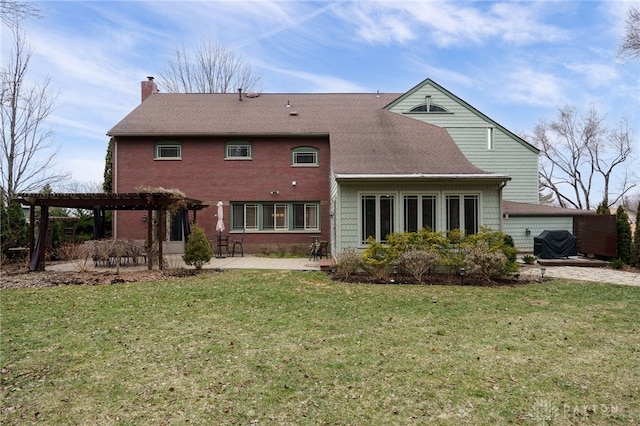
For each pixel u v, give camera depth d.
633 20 16.98
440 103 19.72
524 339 5.80
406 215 12.48
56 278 10.84
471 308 7.70
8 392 4.08
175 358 5.00
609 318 7.01
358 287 9.88
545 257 15.92
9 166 21.30
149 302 8.07
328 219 18.64
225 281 10.48
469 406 3.82
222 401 3.90
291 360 4.95
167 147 18.62
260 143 18.75
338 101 21.95
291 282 10.43
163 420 3.55
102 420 3.55
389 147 15.85
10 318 6.83
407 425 3.48
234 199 18.58
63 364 4.81
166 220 18.48
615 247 14.96
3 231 14.63
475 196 12.52
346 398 3.97
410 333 6.07
